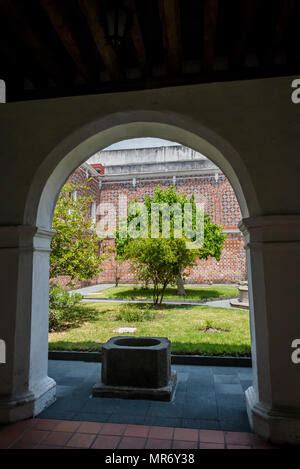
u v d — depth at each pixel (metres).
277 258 2.94
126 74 3.66
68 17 2.82
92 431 2.95
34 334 3.46
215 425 3.07
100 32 2.68
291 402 2.79
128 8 2.53
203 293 13.72
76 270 7.99
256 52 3.44
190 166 19.80
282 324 2.88
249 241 3.21
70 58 3.53
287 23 2.66
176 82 3.36
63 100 3.51
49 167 3.50
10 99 3.72
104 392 3.78
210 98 3.25
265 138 3.12
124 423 3.12
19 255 3.36
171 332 6.93
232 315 8.82
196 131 3.33
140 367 3.83
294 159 3.05
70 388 4.11
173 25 2.61
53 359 5.49
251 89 3.21
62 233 7.78
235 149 3.12
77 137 3.49
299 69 3.23
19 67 3.42
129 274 19.05
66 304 8.10
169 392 3.67
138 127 3.77
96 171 19.33
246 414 3.32
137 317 8.34
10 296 3.31
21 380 3.28
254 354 3.19
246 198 3.13
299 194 3.00
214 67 3.50
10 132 3.54
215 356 5.19
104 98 3.43
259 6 2.77
